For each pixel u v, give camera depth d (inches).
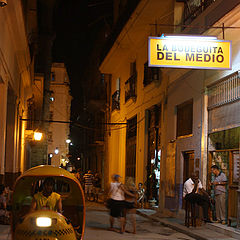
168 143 668.7
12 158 631.2
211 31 476.4
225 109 471.5
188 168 590.2
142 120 842.8
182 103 614.9
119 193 457.7
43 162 1267.2
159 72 735.1
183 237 430.3
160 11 716.0
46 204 257.4
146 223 552.4
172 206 622.5
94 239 397.7
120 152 1066.1
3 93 498.3
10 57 542.3
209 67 415.8
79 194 278.5
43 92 1216.2
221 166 478.9
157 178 754.8
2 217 454.6
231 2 442.9
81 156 2060.8
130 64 966.4
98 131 1369.3
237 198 431.2
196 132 545.0
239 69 426.6
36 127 1095.0
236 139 442.0
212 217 484.4
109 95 1210.0
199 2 578.2
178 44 417.4
